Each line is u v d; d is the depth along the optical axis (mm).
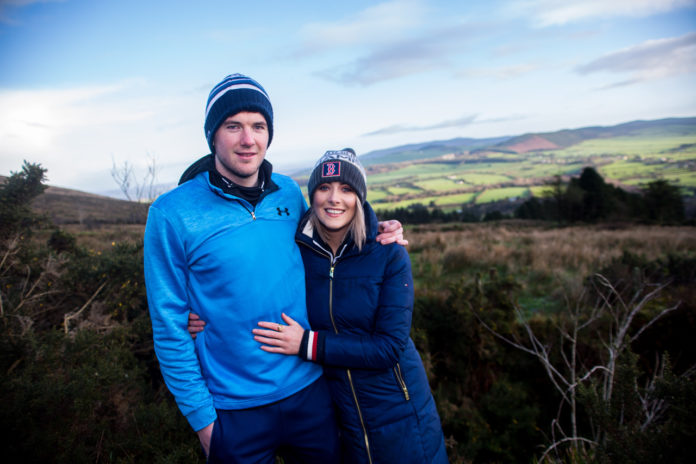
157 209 1357
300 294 1563
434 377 4105
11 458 1743
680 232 14414
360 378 1560
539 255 7898
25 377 2062
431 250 9023
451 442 3375
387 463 1562
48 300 3508
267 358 1424
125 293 3578
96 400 2143
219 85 1451
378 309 1554
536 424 4023
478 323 4355
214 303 1396
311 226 1628
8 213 3646
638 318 4340
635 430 1709
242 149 1399
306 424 1512
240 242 1403
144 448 2111
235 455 1388
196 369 1379
